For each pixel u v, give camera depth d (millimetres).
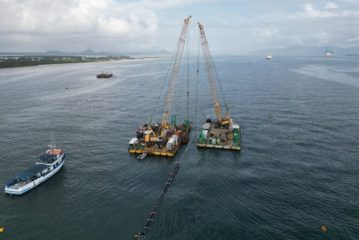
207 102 186000
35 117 152125
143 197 74375
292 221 64000
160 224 63406
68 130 129875
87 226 63031
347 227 61906
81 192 77000
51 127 134250
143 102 190125
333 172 86188
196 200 72625
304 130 124000
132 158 99312
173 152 100250
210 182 82000
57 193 76500
